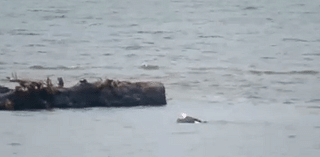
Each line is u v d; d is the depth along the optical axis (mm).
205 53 106250
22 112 54000
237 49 112562
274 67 87875
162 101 59125
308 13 192750
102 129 48000
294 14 190000
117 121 51000
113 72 83812
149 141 44625
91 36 133625
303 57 100625
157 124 50094
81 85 57188
